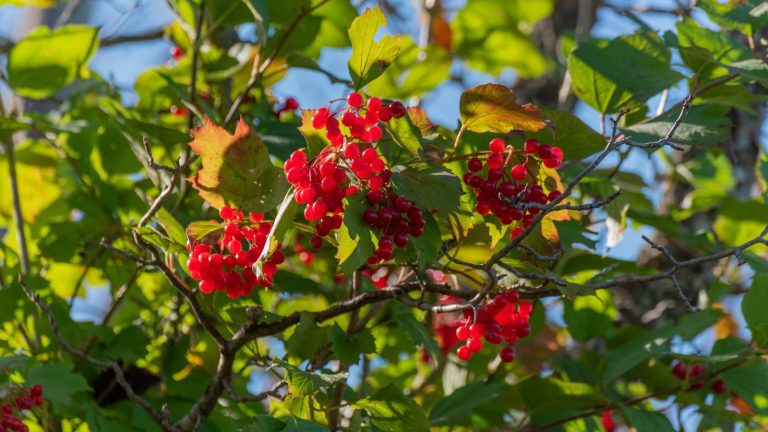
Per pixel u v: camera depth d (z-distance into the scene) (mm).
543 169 1880
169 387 2125
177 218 2076
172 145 2156
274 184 1867
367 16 1842
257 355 2000
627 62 2049
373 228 1827
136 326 2125
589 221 2174
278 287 2090
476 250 1922
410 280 1945
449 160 1870
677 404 2137
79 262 2205
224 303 2072
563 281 1857
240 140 1855
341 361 1913
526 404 2104
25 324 2107
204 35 2141
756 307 2068
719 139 1979
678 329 2102
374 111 1828
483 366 2219
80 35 2232
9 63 2229
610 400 2066
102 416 2066
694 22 2109
